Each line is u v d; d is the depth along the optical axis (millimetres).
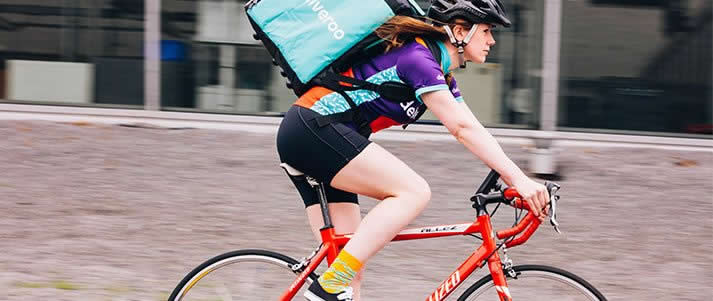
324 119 4195
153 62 10102
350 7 4227
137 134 9609
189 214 7488
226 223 7309
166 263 6418
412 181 4219
